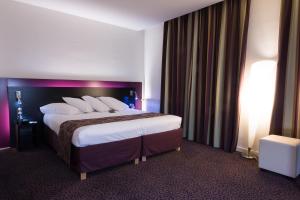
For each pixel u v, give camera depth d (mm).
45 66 4027
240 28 3424
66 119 3197
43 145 3770
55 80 4105
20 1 3639
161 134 3246
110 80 5043
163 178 2516
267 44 3180
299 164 2525
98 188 2252
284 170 2527
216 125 3754
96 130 2525
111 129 2652
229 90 3562
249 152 3258
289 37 2832
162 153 3457
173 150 3615
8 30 3562
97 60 4766
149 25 5082
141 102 5676
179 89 4543
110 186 2301
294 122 2836
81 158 2400
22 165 2842
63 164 2887
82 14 4285
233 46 3510
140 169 2779
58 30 4129
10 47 3605
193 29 4184
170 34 4699
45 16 3949
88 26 4547
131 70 5449
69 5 3797
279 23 2969
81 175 2436
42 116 3955
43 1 3635
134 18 4523
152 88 5547
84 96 4391
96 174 2604
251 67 3373
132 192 2182
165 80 4883
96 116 3543
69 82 4297
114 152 2684
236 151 3594
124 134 2775
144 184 2359
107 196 2096
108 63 4973
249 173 2691
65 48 4254
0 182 2354
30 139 3504
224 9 3619
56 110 3625
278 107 2965
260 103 3135
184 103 4445
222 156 3334
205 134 3961
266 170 2750
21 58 3734
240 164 2994
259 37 3268
